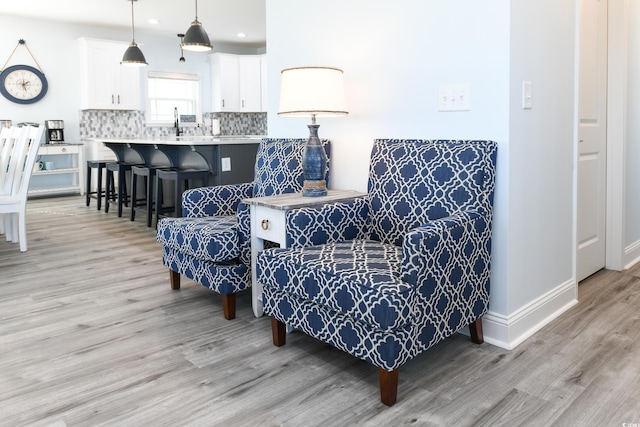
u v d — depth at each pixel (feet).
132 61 20.26
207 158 14.88
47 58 23.95
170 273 9.82
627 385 6.00
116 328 7.97
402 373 6.39
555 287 8.32
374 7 8.32
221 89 28.94
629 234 11.28
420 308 5.72
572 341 7.27
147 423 5.35
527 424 5.24
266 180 9.66
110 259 12.25
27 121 23.71
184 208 9.81
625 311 8.42
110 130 26.11
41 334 7.73
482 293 6.95
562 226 8.39
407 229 7.34
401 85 8.11
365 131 8.74
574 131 8.54
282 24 9.95
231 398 5.85
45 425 5.32
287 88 7.89
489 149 6.84
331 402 5.74
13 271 11.21
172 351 7.12
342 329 5.98
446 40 7.45
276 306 6.96
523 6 6.98
